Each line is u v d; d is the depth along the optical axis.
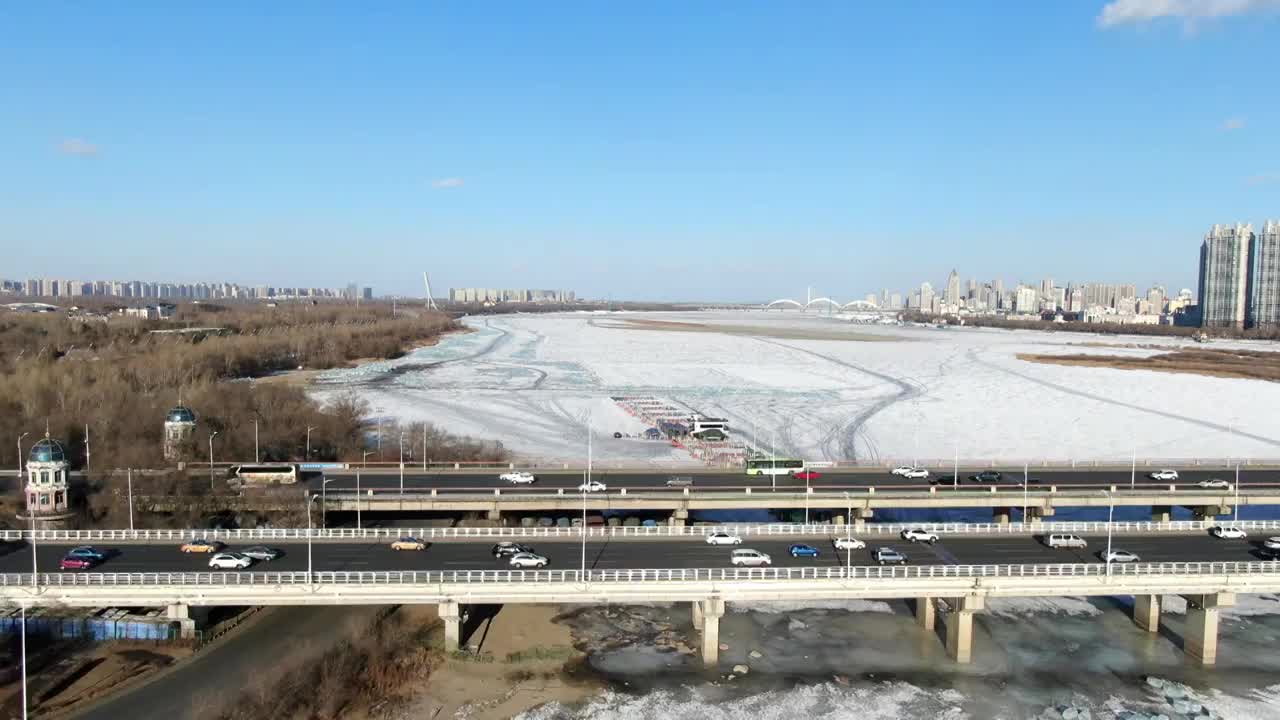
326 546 100.50
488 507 121.88
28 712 74.25
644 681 84.69
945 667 88.81
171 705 75.81
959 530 108.06
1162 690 84.62
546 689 82.56
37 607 89.44
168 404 165.75
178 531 102.44
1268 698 83.31
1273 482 139.88
